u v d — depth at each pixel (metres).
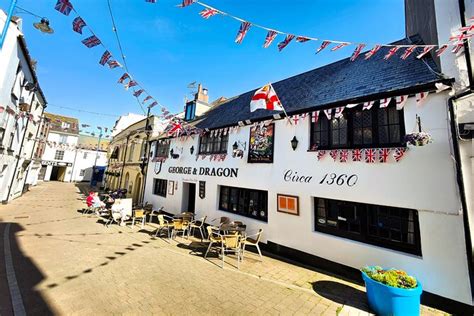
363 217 5.35
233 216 8.48
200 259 6.23
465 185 4.07
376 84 5.91
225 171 9.12
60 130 34.22
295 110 6.92
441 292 4.07
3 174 12.27
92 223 10.00
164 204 12.52
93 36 4.00
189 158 11.33
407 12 9.18
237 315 3.69
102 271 5.14
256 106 5.89
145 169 15.27
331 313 3.84
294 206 6.54
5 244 6.46
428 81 4.74
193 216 9.74
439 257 4.15
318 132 6.51
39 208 12.59
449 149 4.28
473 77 4.27
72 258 5.80
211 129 9.95
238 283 4.86
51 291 4.14
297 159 6.71
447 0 4.96
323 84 7.93
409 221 4.72
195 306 3.90
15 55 9.92
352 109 5.88
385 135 5.27
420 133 4.15
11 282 4.35
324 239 5.79
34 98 15.02
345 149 5.70
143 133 16.64
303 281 5.04
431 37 5.69
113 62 4.55
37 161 22.73
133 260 5.91
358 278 5.09
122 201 10.69
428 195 4.38
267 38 3.96
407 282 3.82
